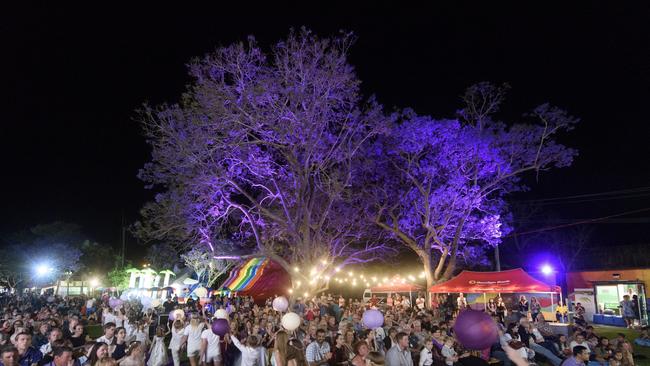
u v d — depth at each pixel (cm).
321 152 2441
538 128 2833
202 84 2234
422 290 3158
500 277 2411
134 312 2027
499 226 2998
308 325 1403
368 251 3156
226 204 2483
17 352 621
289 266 2422
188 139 2294
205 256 4384
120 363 839
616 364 1264
